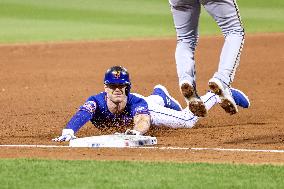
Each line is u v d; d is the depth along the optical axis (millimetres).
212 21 74062
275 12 80375
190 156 17016
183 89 17906
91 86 35656
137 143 18516
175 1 18203
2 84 36938
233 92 23188
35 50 53250
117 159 16609
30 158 16656
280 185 13922
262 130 21812
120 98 20375
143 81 37188
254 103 28453
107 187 13727
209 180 14320
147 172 15016
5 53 51875
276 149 18297
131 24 71938
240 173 14961
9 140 20078
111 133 21453
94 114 20750
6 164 15867
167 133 21328
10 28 69062
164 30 66812
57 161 16188
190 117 21969
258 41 55812
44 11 80438
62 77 39500
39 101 30406
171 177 14562
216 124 23422
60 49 53656
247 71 39969
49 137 20859
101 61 46812
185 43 18500
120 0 88625
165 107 22234
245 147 18609
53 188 13695
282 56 46688
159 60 46688
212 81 17750
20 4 83938
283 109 26734
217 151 17719
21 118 25406
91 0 87875
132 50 52500
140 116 20406
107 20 74938
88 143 18359
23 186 13875
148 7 84188
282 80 36250
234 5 17906
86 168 15422
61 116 25859
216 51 50938
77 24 72062
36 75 40500
